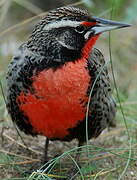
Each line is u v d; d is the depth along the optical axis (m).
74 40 8.73
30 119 8.91
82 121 8.91
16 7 16.91
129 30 15.54
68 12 8.80
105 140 10.84
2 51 13.91
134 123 11.07
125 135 10.94
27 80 8.64
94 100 8.88
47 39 8.74
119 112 11.39
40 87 8.55
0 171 9.51
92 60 8.86
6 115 11.22
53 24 8.75
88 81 8.68
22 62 8.77
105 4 15.86
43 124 8.90
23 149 10.36
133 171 9.55
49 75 8.54
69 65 8.61
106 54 15.02
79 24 8.75
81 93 8.63
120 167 9.52
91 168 9.23
